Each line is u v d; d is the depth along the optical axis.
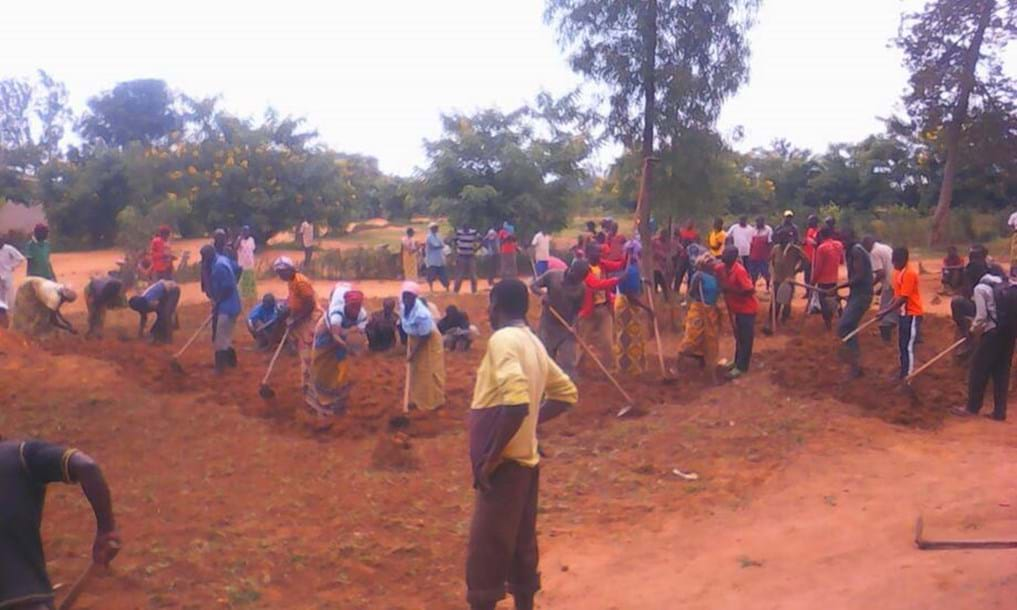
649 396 11.64
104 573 6.53
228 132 46.03
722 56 18.17
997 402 11.05
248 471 9.09
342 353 10.70
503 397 4.88
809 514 7.98
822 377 12.30
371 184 65.00
